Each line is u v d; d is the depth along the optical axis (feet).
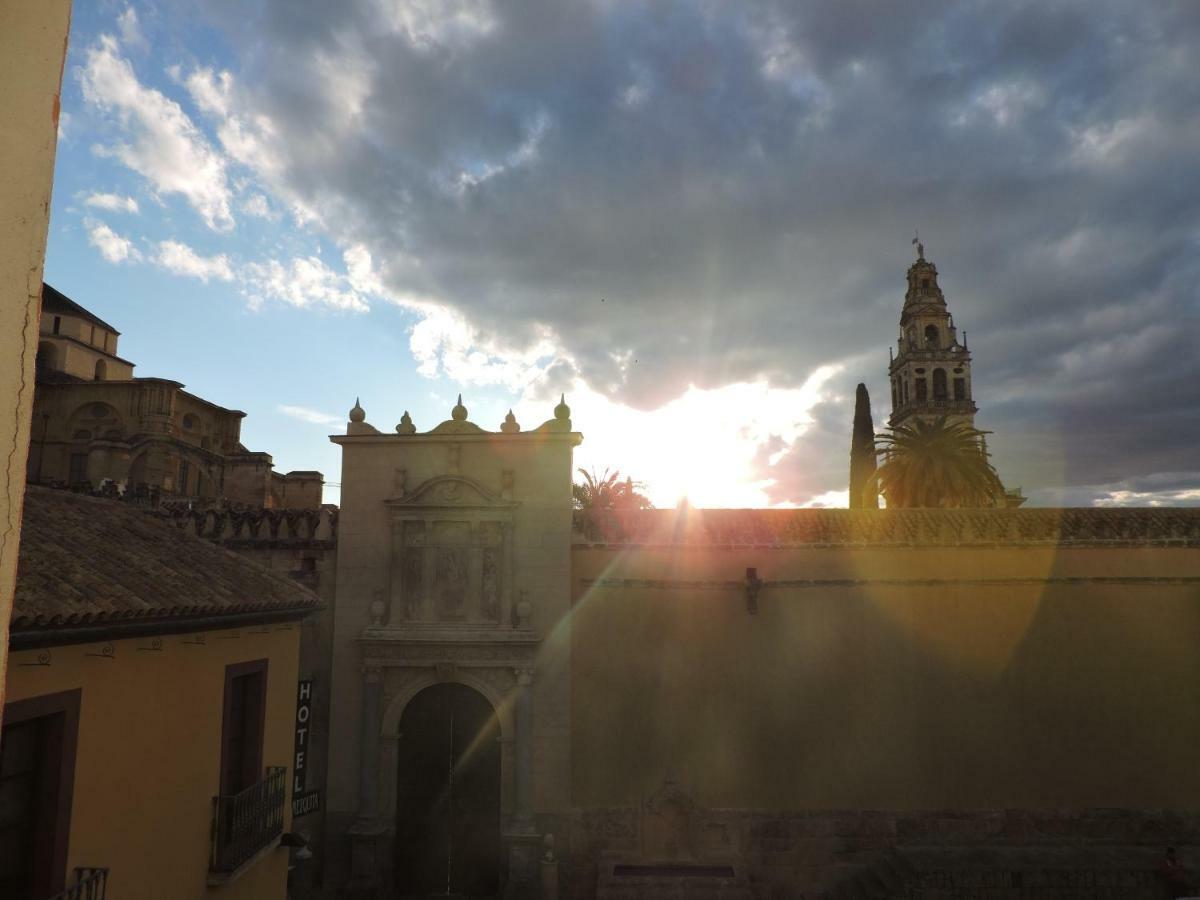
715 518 77.36
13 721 25.55
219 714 38.65
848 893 65.10
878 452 122.72
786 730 70.23
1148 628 71.20
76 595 29.07
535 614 72.43
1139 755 69.05
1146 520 74.95
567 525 73.67
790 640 71.72
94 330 172.55
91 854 28.99
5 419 7.20
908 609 71.97
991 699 70.28
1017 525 74.33
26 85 7.67
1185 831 67.51
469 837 69.67
